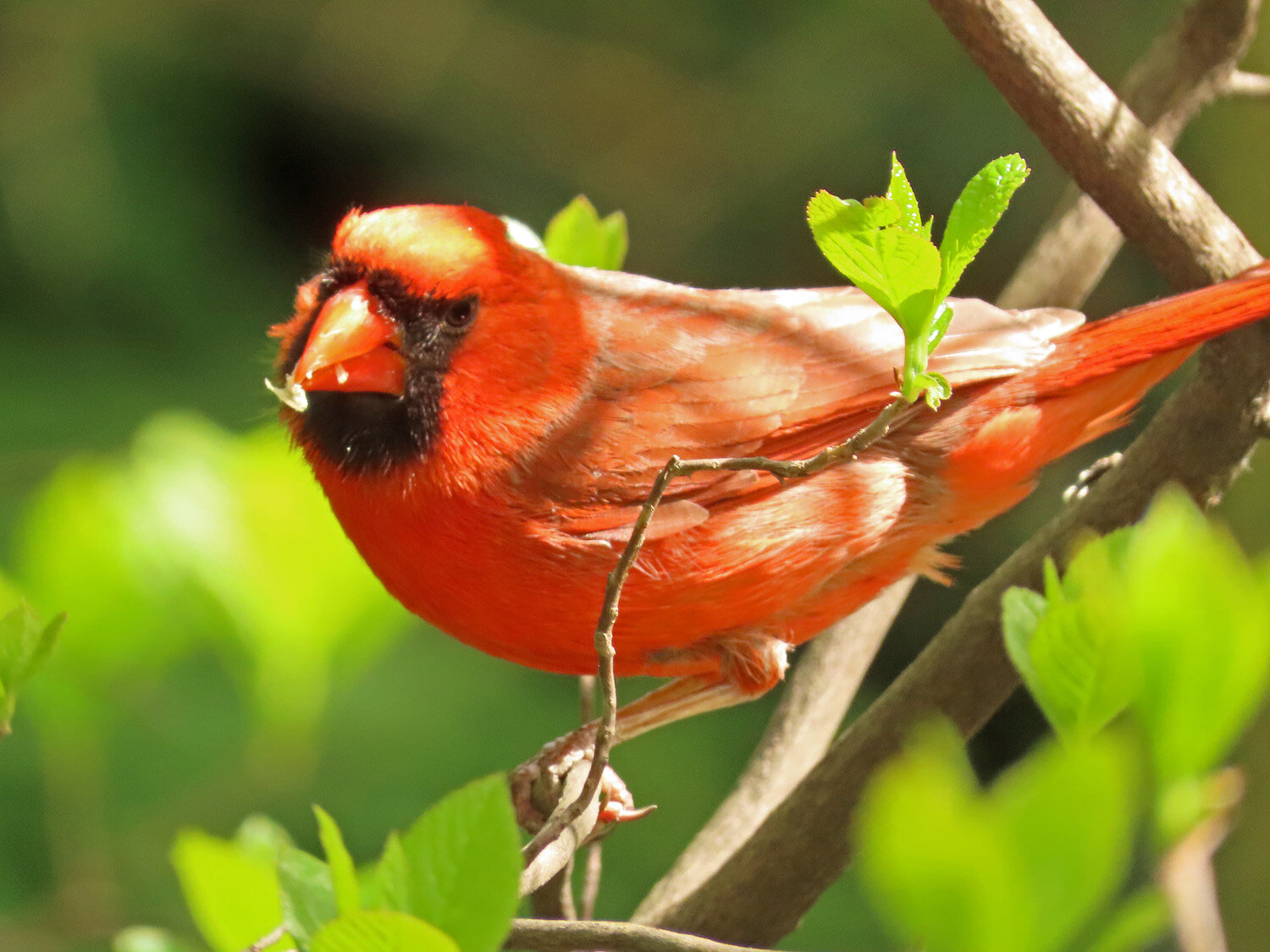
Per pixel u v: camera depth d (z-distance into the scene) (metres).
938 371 5.94
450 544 5.42
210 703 10.49
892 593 6.88
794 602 5.86
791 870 5.87
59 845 5.22
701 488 5.61
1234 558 2.70
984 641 5.80
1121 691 2.94
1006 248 15.60
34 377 15.27
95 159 16.77
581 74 18.23
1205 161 10.49
